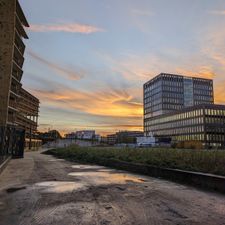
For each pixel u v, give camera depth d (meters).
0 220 5.88
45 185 10.73
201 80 164.38
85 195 8.70
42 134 152.25
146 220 5.96
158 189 9.98
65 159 31.39
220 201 7.93
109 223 5.72
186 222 5.84
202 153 15.90
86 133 167.12
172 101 154.62
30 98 101.38
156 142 114.00
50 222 5.75
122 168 18.34
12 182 11.56
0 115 39.31
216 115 117.75
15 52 46.69
